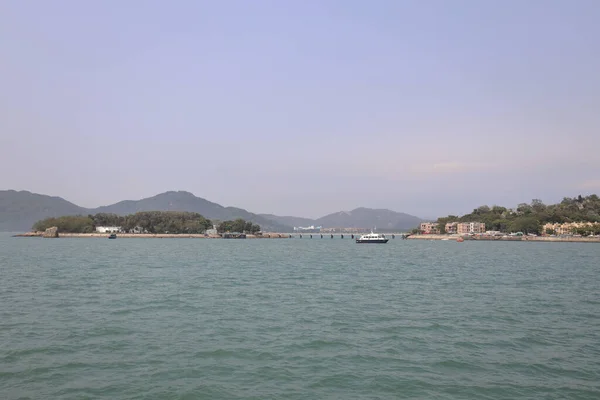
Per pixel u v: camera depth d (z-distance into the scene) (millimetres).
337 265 93375
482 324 35188
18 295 47375
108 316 36938
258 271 77875
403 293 51219
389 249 186250
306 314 38562
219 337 30672
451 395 21266
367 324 34938
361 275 71625
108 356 26297
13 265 85500
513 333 32375
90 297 46438
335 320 36250
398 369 24641
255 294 49656
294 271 78250
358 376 23547
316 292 51531
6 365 24531
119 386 21828
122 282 59375
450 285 58812
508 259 116875
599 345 29453
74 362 25141
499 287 57062
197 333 31672
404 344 29375
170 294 49094
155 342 29266
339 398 20812
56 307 40719
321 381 22812
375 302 44906
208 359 25938
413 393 21438
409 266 91312
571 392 21688
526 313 39625
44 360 25422
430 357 26734
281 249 181875
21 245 198375
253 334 31578
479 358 26609
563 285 59344
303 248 195125
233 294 49531
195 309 40375
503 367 25078
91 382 22281
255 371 24109
